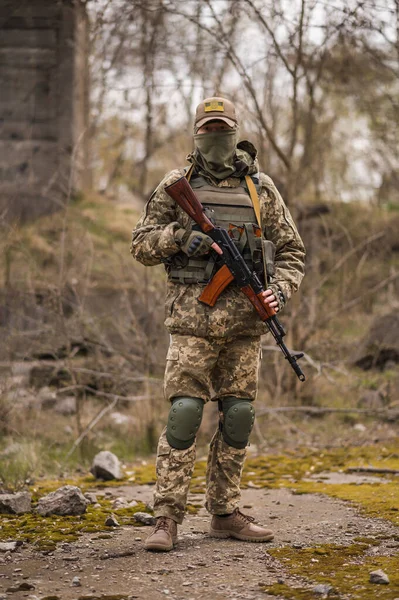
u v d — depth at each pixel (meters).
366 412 6.62
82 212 10.75
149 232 3.37
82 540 3.37
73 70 11.10
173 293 3.34
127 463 5.79
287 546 3.28
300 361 7.16
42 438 6.13
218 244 3.25
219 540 3.40
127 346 7.35
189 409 3.23
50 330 6.55
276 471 5.30
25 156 10.99
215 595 2.64
